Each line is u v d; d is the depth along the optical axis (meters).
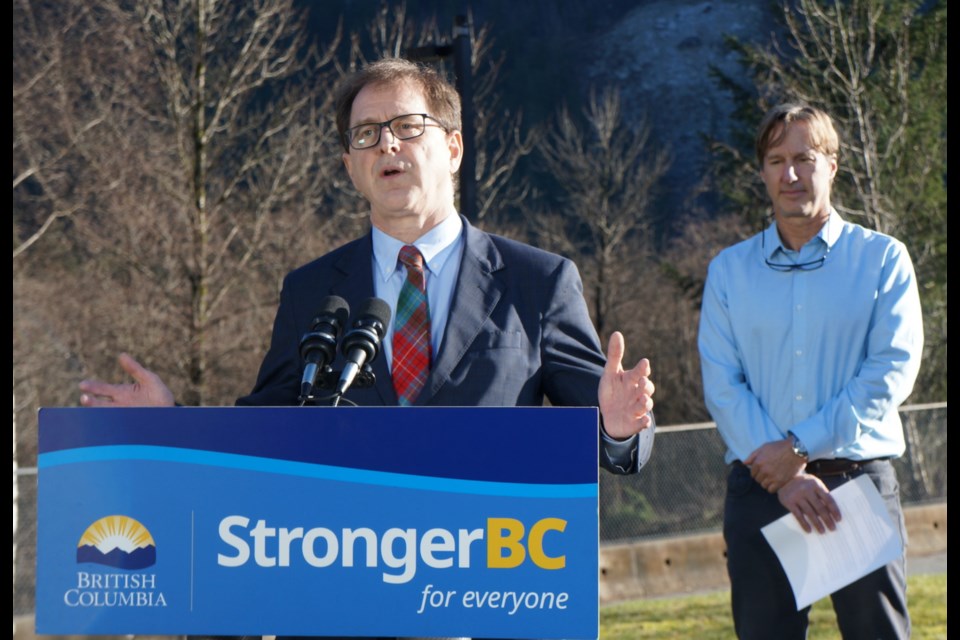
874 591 4.11
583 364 3.37
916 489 10.18
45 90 22.48
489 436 2.49
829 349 4.23
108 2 22.45
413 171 3.42
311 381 2.87
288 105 23.78
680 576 9.50
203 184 22.16
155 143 22.67
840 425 4.10
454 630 2.48
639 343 38.25
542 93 48.44
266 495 2.53
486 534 2.48
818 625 7.30
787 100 23.69
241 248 24.00
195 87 21.84
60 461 2.56
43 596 2.54
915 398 22.88
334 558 2.51
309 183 25.27
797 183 4.23
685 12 52.81
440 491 2.49
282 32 24.36
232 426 2.54
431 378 3.28
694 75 51.44
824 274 4.25
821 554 4.11
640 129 46.53
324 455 2.52
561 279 3.47
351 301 3.48
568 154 42.34
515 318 3.38
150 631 2.53
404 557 2.49
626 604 8.80
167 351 22.48
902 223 24.06
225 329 23.30
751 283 4.34
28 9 22.30
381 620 2.49
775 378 4.27
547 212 41.66
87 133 22.75
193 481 2.54
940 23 26.28
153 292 22.66
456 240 3.51
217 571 2.53
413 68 3.53
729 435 4.29
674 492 9.73
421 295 3.43
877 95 25.28
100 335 22.38
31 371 21.61
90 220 22.73
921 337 4.23
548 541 2.47
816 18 23.78
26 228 22.97
